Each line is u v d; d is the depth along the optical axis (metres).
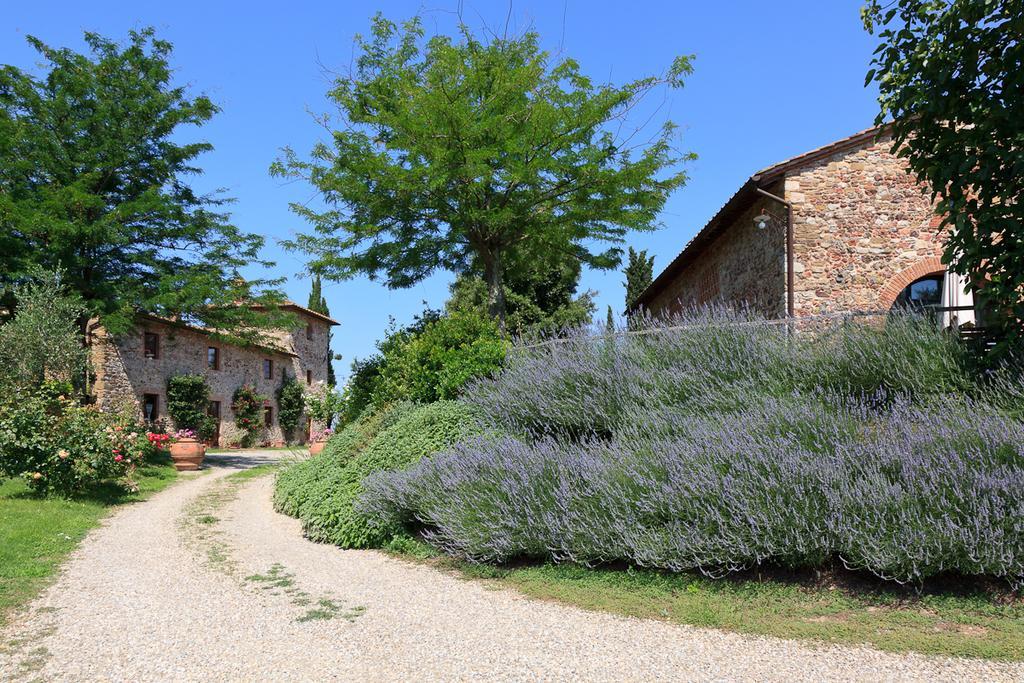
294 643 4.11
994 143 5.75
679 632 4.27
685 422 6.55
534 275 20.09
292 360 34.31
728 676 3.51
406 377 11.13
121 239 18.41
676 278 19.45
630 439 6.83
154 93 19.88
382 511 7.18
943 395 6.10
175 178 20.80
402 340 13.07
